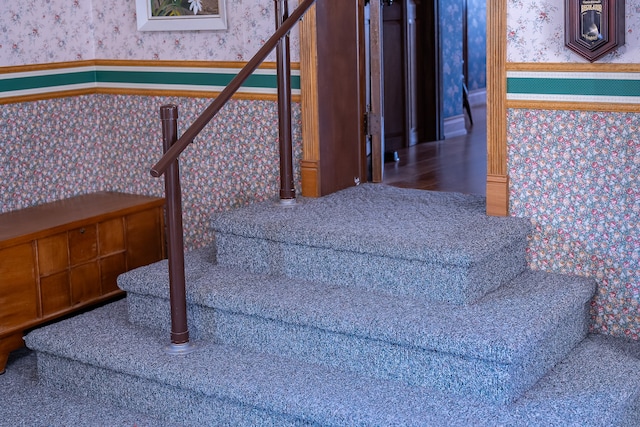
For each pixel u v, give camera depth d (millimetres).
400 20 6625
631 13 3209
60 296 4109
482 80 10102
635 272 3363
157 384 3275
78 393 3533
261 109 4238
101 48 4719
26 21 4398
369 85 4820
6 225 4066
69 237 4133
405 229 3479
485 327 2947
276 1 3787
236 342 3406
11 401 3480
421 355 2984
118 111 4750
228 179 4438
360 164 4539
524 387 2932
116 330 3604
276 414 2998
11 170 4414
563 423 2709
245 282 3527
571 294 3270
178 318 3340
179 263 3295
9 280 3836
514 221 3541
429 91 7098
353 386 3018
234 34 4262
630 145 3293
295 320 3189
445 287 3207
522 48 3447
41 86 4504
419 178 5289
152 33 4527
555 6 3354
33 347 3570
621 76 3264
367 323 3043
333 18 4137
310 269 3527
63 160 4676
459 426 2701
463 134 7594
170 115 3207
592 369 3105
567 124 3406
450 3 7309
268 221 3658
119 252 4418
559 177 3467
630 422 2932
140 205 4488
